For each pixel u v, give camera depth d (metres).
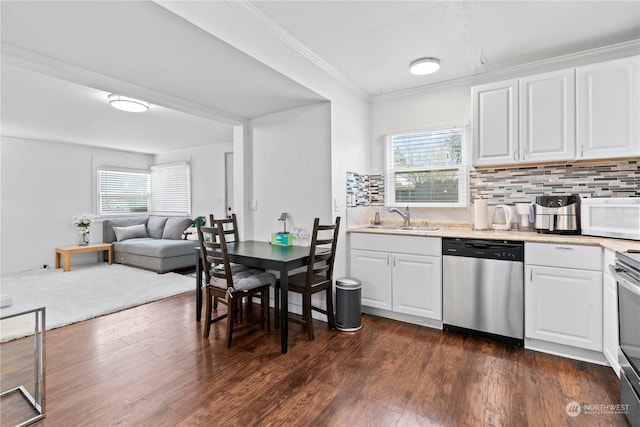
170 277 4.78
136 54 2.07
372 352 2.38
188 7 1.71
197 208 6.52
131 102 3.39
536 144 2.61
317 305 3.15
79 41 1.91
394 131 3.61
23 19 1.68
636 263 1.53
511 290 2.44
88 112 3.90
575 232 2.45
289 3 2.02
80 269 5.36
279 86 2.62
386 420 1.63
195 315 3.21
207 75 2.41
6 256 5.14
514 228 2.98
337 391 1.88
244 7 2.03
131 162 6.88
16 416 1.67
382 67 2.96
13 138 5.23
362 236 3.15
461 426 1.58
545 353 2.33
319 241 2.63
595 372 2.06
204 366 2.18
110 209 6.51
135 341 2.58
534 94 2.62
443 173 3.39
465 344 2.49
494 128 2.79
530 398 1.80
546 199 2.57
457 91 3.27
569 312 2.22
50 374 2.08
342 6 2.05
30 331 2.73
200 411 1.71
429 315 2.80
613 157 2.35
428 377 2.03
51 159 5.66
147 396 1.84
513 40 2.47
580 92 2.44
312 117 3.13
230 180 6.02
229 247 3.07
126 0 1.53
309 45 2.56
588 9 2.08
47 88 3.09
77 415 1.68
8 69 2.66
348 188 3.32
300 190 3.23
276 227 3.42
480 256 2.55
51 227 5.64
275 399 1.81
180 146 6.31
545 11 2.10
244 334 2.73
